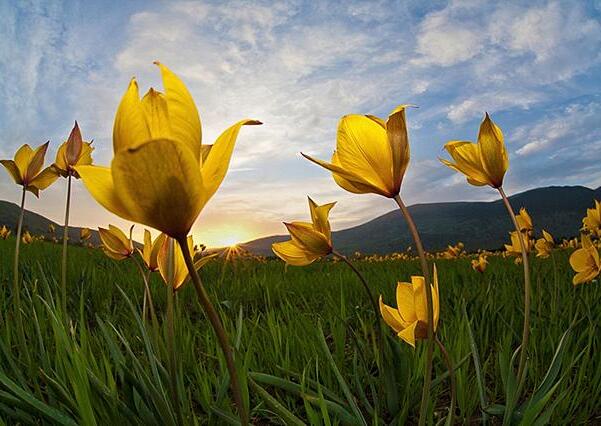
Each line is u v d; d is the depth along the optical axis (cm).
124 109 12
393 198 18
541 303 56
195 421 23
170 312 22
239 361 25
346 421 26
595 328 43
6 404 26
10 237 191
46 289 35
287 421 23
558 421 30
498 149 25
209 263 140
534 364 39
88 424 21
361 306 67
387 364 32
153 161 11
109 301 70
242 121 12
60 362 28
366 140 18
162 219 11
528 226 66
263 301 85
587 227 75
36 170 38
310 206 32
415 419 33
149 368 33
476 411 35
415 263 150
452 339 41
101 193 11
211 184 12
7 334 35
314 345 41
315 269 144
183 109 12
